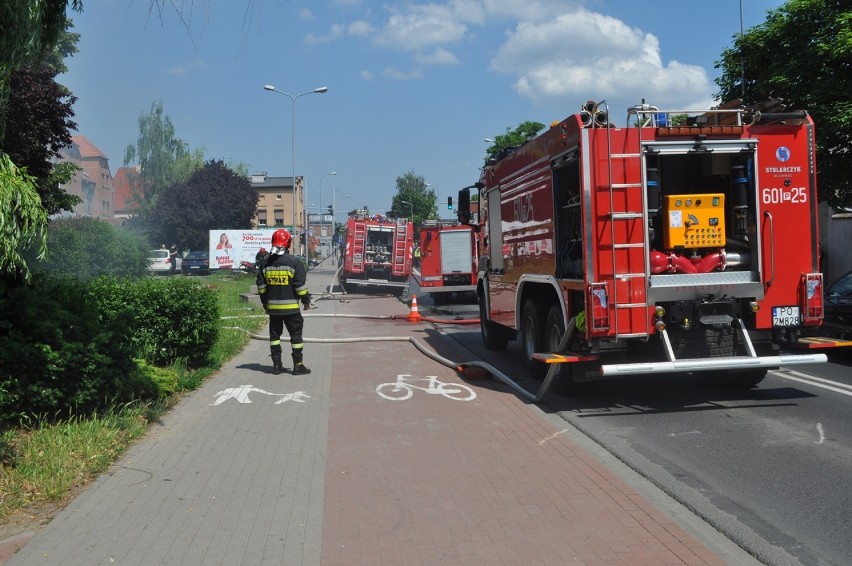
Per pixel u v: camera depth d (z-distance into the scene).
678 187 8.55
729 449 6.37
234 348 12.78
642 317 7.56
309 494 5.18
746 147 7.77
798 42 14.42
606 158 7.52
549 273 8.82
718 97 16.56
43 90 16.50
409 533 4.45
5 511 4.71
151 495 5.14
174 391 8.64
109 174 69.38
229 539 4.36
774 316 7.89
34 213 4.56
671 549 4.20
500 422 7.42
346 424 7.33
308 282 41.31
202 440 6.67
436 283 26.27
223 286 30.58
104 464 5.74
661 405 8.18
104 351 6.82
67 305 7.21
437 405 8.25
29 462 5.46
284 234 10.32
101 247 20.66
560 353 8.10
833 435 6.73
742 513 4.83
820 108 13.77
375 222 31.31
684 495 5.18
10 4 4.70
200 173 56.72
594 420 7.51
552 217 8.59
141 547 4.24
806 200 7.93
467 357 12.34
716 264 7.84
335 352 12.73
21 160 16.30
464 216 13.38
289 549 4.21
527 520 4.65
